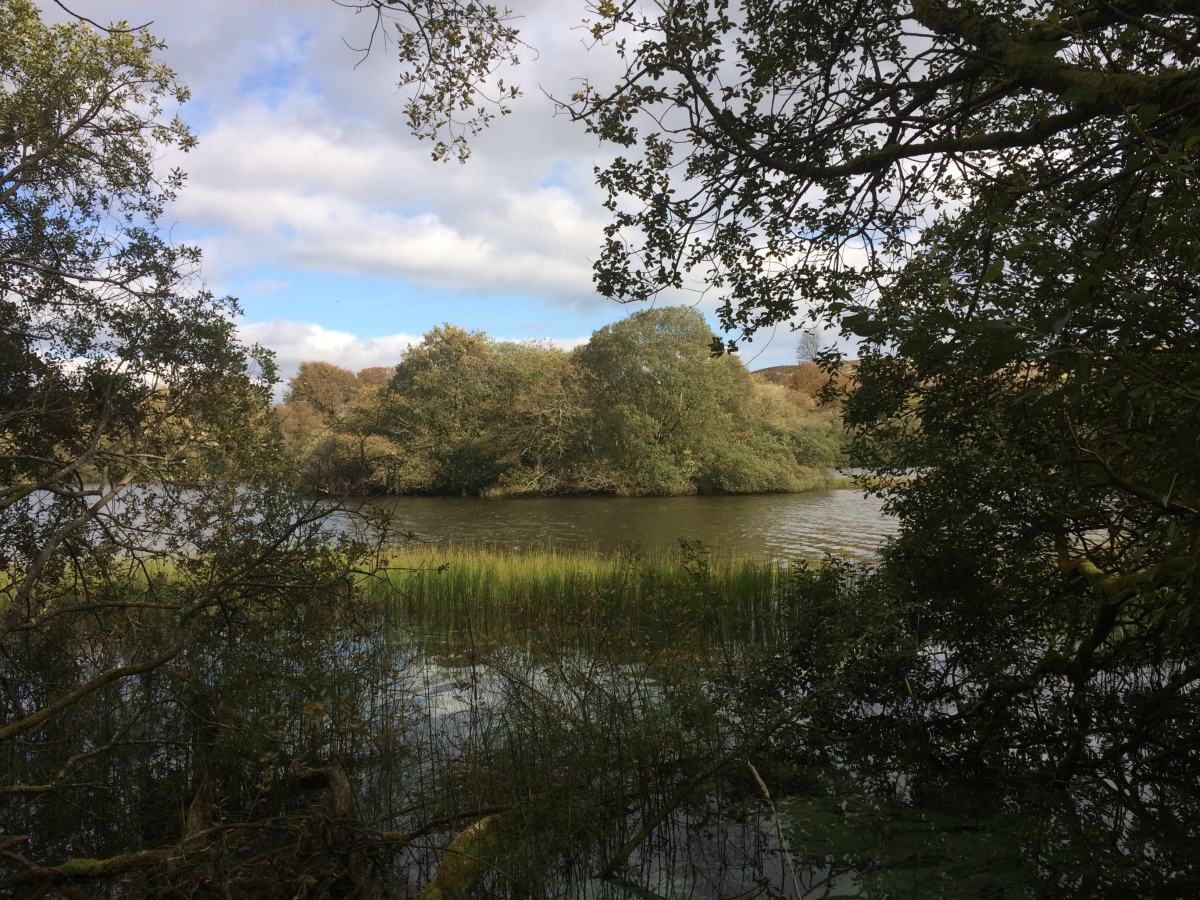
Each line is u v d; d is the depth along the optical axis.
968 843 4.07
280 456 6.03
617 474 41.47
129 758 4.42
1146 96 3.14
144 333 5.47
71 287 5.22
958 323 2.13
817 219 5.43
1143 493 3.38
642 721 5.01
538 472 42.94
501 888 3.71
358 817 4.10
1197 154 2.31
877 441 5.61
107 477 5.05
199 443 5.70
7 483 5.34
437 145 5.07
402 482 44.00
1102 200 3.97
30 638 5.20
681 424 42.62
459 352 47.28
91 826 4.09
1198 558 2.41
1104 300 2.29
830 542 20.38
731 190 4.93
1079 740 4.58
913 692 5.17
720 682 5.41
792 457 44.19
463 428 46.22
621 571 10.85
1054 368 2.58
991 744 4.96
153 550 5.55
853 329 2.31
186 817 3.85
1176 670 4.80
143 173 5.70
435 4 4.56
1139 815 4.29
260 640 5.09
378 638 6.50
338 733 4.63
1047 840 4.07
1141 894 3.55
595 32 4.64
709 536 22.53
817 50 4.86
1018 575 5.14
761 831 4.27
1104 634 4.48
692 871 3.89
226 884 3.10
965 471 4.89
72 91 5.30
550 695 5.70
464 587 10.55
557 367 45.09
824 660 5.45
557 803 4.23
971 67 4.06
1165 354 2.47
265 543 5.36
